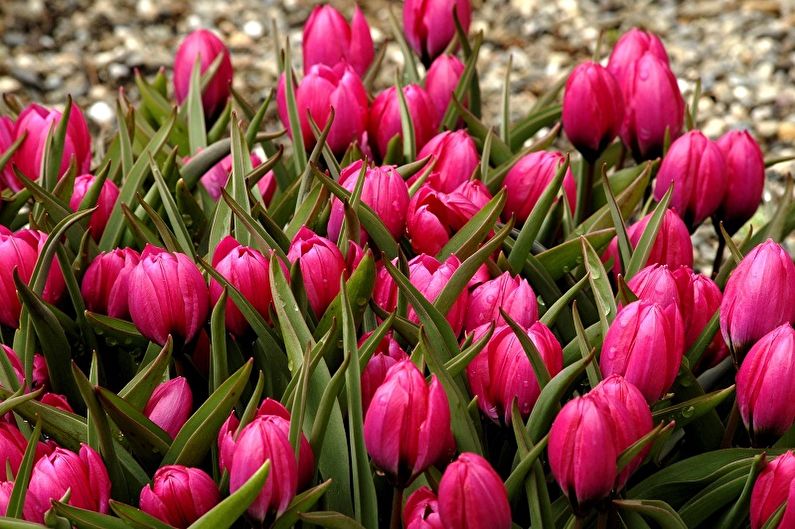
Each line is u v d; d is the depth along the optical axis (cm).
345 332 82
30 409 85
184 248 94
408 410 79
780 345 83
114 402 82
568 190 100
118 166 107
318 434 82
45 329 88
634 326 83
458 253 91
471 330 88
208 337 91
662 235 94
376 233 92
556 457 79
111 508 83
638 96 103
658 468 90
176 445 83
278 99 104
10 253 90
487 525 78
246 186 94
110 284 91
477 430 86
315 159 94
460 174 99
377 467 81
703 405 86
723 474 86
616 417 80
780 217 101
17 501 81
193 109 107
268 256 89
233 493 79
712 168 98
